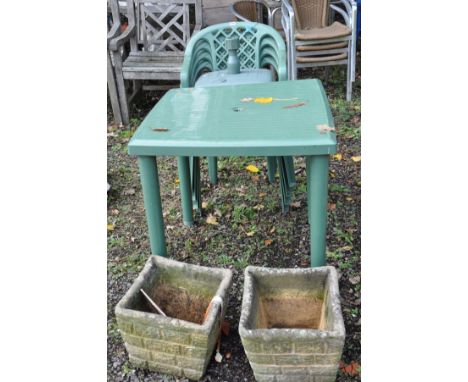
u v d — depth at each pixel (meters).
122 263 1.99
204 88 1.87
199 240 2.09
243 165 2.76
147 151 1.39
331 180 2.54
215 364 1.47
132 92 3.71
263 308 1.50
